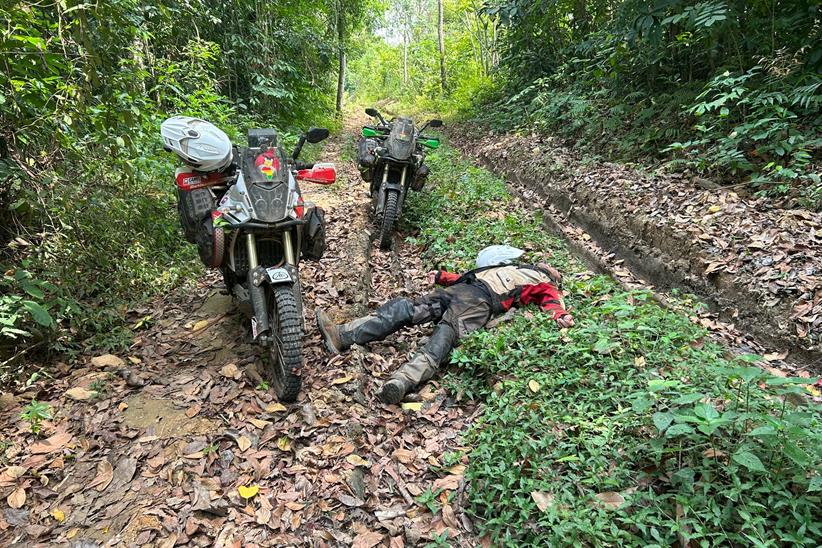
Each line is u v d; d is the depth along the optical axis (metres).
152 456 3.05
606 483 2.60
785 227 4.93
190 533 2.58
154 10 7.61
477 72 21.83
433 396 3.80
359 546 2.59
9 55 3.64
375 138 7.17
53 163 4.58
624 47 8.93
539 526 2.54
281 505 2.75
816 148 5.91
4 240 4.34
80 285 4.34
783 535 2.19
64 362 3.81
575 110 9.46
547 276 4.47
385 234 6.43
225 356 3.98
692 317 4.52
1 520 2.63
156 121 5.96
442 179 8.93
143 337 4.20
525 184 8.94
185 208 3.94
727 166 6.20
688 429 2.37
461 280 4.45
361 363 3.95
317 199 8.25
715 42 7.21
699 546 2.31
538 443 2.91
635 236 5.96
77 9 3.51
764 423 2.60
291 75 14.01
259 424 3.27
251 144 3.72
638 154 7.69
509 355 3.76
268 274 3.41
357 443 3.21
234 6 11.54
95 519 2.67
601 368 3.54
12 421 3.21
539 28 13.14
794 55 6.47
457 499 2.91
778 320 4.17
